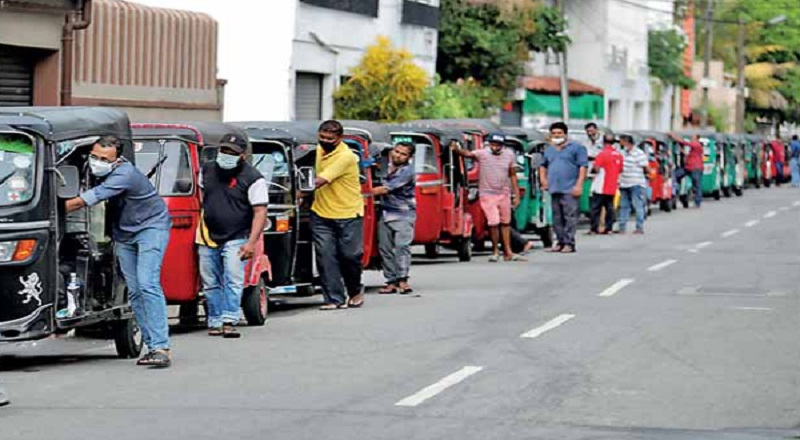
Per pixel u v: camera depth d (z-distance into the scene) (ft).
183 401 42.57
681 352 53.06
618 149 126.41
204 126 59.00
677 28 305.94
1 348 55.21
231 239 56.44
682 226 130.82
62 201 47.83
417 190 88.17
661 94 291.58
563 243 100.78
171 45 110.63
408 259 73.97
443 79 180.34
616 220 132.46
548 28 193.47
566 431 38.50
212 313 57.31
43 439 36.86
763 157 224.53
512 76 184.65
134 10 105.60
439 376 47.32
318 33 136.98
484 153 93.20
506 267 89.10
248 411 40.96
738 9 336.08
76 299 48.62
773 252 100.27
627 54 266.57
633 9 273.54
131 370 48.85
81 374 47.93
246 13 127.44
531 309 66.33
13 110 48.47
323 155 66.08
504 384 45.88
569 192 99.76
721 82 322.34
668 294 72.64
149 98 107.96
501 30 182.50
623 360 51.11
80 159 50.52
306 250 67.92
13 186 46.39
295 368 49.01
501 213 93.35
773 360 51.39
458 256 94.79
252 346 54.44
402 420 39.81
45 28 93.50
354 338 56.75
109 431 37.93
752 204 173.37
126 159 51.01
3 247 45.88
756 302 69.26
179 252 56.85
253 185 56.08
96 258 49.88
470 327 59.98
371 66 140.05
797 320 62.59
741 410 41.98
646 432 38.47
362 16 146.92
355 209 66.49
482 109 173.99
